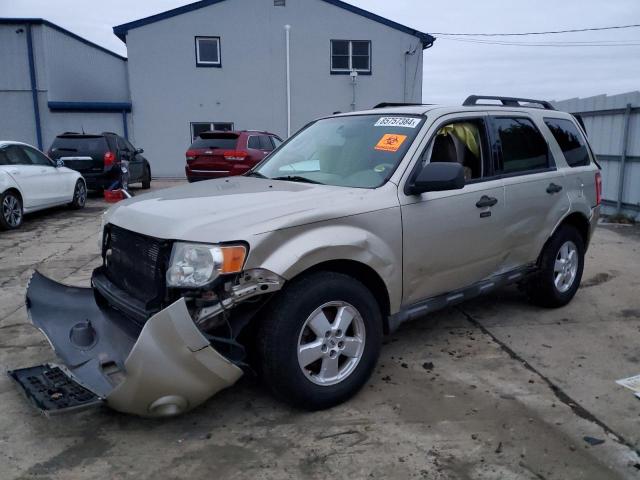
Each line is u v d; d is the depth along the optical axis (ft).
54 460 9.82
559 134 17.35
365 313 11.50
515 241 15.10
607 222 34.60
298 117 74.43
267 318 10.46
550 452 10.00
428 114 13.61
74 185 39.73
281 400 11.09
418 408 11.48
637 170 34.19
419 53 74.49
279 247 10.16
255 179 13.97
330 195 11.62
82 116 71.00
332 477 9.32
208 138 45.75
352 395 11.67
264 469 9.53
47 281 13.29
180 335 9.20
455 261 13.42
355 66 74.18
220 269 9.55
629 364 13.69
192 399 9.75
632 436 10.51
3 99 69.36
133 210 11.62
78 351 11.17
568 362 13.76
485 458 9.82
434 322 16.48
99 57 84.53
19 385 10.98
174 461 9.78
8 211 31.81
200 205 11.18
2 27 67.62
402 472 9.44
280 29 72.23
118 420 11.12
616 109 35.45
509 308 17.71
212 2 70.90
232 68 72.59
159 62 71.56
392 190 12.10
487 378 12.85
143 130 72.74
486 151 14.52
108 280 12.37
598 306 18.01
